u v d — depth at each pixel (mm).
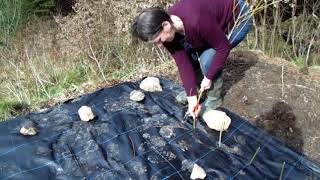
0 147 2332
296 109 2668
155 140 2398
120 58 3670
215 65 2068
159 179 2111
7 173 2150
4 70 3895
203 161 2240
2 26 4922
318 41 3479
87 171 2172
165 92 2904
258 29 3637
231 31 2234
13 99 3080
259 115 2648
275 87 2883
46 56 4000
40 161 2232
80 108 2602
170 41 1983
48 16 4934
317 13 3684
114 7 3531
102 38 3717
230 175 2143
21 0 5016
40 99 3086
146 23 1678
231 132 2480
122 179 2117
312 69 3172
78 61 3736
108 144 2363
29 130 2422
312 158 2307
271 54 3480
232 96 2826
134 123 2545
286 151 2324
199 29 1883
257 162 2244
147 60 3598
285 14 3756
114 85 3113
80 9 3693
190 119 2588
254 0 2838
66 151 2305
